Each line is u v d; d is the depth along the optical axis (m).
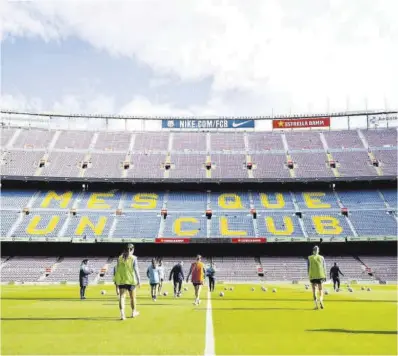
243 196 73.38
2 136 80.06
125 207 70.00
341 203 70.06
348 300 26.30
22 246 65.44
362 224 64.56
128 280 15.79
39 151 77.38
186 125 86.75
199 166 75.94
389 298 28.27
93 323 14.80
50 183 74.06
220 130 87.06
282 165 75.88
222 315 17.66
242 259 63.97
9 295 32.31
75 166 74.44
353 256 63.84
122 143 82.00
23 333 12.65
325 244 65.94
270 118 86.62
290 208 69.44
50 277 57.81
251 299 27.44
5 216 66.00
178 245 66.62
